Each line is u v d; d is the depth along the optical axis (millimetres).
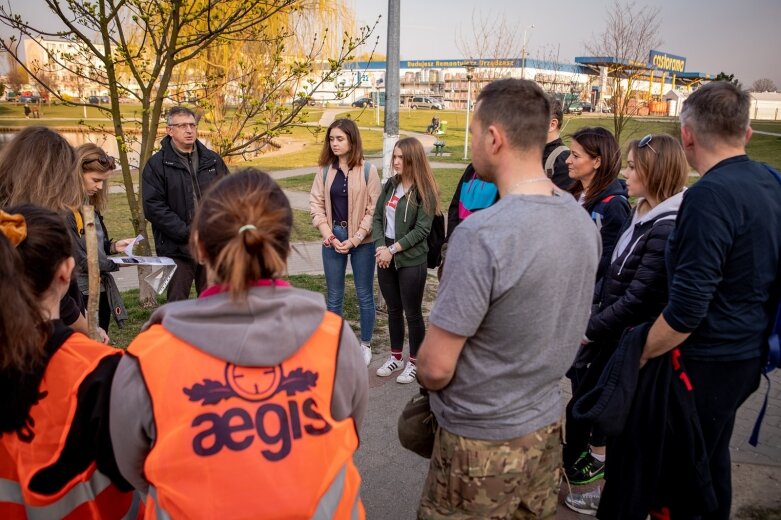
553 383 1871
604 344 2814
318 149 28562
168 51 5316
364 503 3018
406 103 67375
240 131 5949
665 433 2293
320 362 1437
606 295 2824
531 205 1682
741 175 2104
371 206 4559
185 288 4641
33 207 1715
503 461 1796
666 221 2578
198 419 1311
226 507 1267
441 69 73250
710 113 2168
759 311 2189
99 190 3463
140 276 5965
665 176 2664
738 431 3674
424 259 4215
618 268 2766
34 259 1619
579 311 1809
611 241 3164
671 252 2191
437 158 23953
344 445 1443
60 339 1600
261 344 1349
